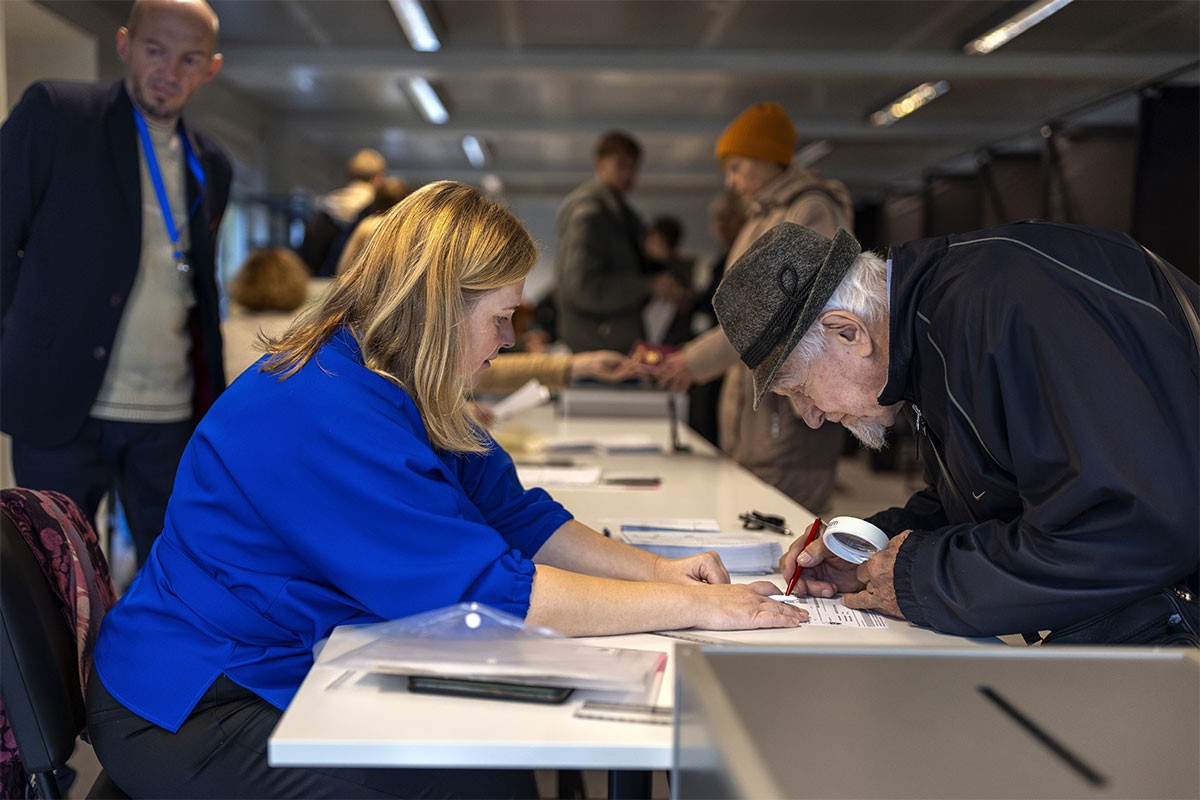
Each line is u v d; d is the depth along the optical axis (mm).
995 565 1323
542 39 7691
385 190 4402
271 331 3494
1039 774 840
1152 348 1271
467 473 1742
